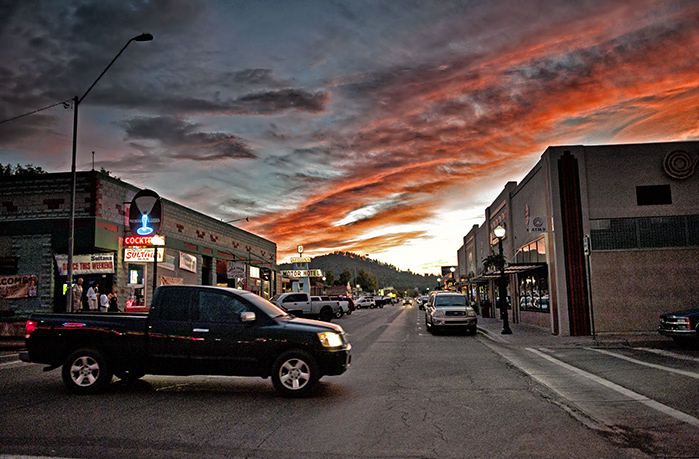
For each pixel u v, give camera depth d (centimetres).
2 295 2217
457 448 535
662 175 1911
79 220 2233
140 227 2400
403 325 2811
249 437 575
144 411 700
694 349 1447
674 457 505
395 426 622
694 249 1855
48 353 838
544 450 527
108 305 2175
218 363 807
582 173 1923
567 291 1886
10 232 2259
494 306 3641
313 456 511
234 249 3988
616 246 1889
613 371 1059
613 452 520
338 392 838
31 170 3919
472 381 947
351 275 14700
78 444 547
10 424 630
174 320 828
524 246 2486
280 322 823
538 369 1100
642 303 1850
